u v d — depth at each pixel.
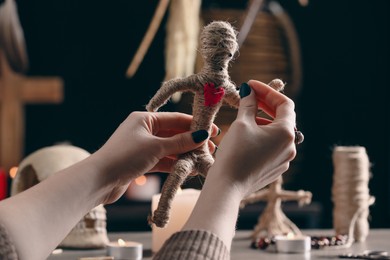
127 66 2.66
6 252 0.56
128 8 2.66
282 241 1.06
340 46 2.80
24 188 1.14
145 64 2.67
